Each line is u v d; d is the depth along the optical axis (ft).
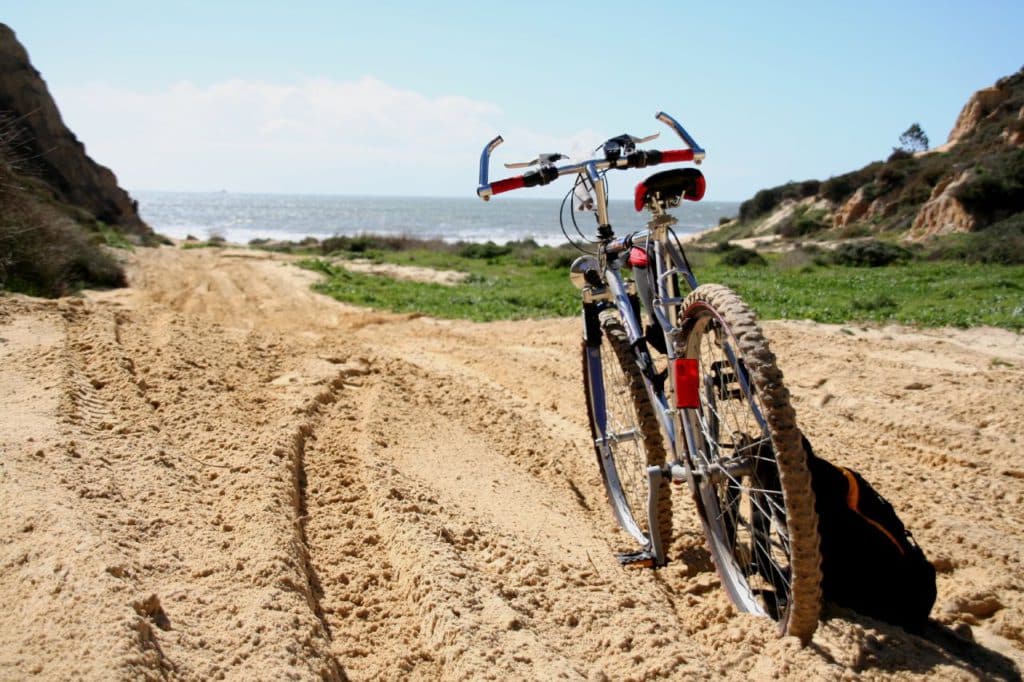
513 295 50.49
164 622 7.84
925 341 30.09
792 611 8.15
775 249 135.74
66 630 7.23
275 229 333.01
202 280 57.72
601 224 12.32
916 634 9.53
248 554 9.57
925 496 13.83
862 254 75.92
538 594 9.69
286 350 21.45
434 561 9.79
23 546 8.65
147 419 14.08
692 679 7.98
